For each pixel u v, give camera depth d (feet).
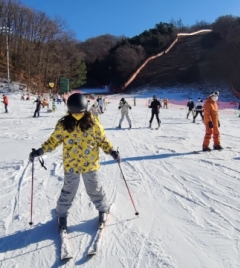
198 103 55.26
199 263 9.87
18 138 36.19
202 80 207.92
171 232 11.87
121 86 231.71
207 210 13.79
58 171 20.70
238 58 216.74
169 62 250.98
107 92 233.55
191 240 11.27
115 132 40.81
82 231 11.98
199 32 306.55
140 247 10.84
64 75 210.59
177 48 275.80
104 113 77.41
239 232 11.78
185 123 53.93
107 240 11.33
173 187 16.97
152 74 236.22
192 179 18.38
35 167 21.81
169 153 26.08
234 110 104.94
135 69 248.73
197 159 23.56
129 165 22.20
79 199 15.12
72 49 226.79
